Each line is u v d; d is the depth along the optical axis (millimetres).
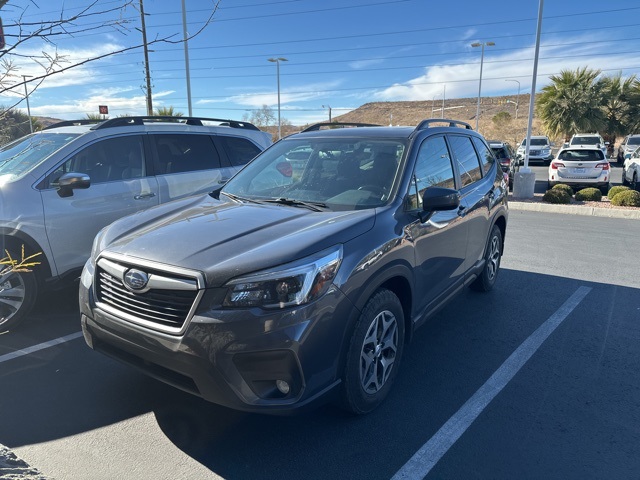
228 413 3211
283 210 3410
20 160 4918
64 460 2730
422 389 3553
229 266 2564
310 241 2762
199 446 2867
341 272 2768
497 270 5879
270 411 2545
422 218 3562
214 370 2488
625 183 18594
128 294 2783
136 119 5617
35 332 4457
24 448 2824
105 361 3904
